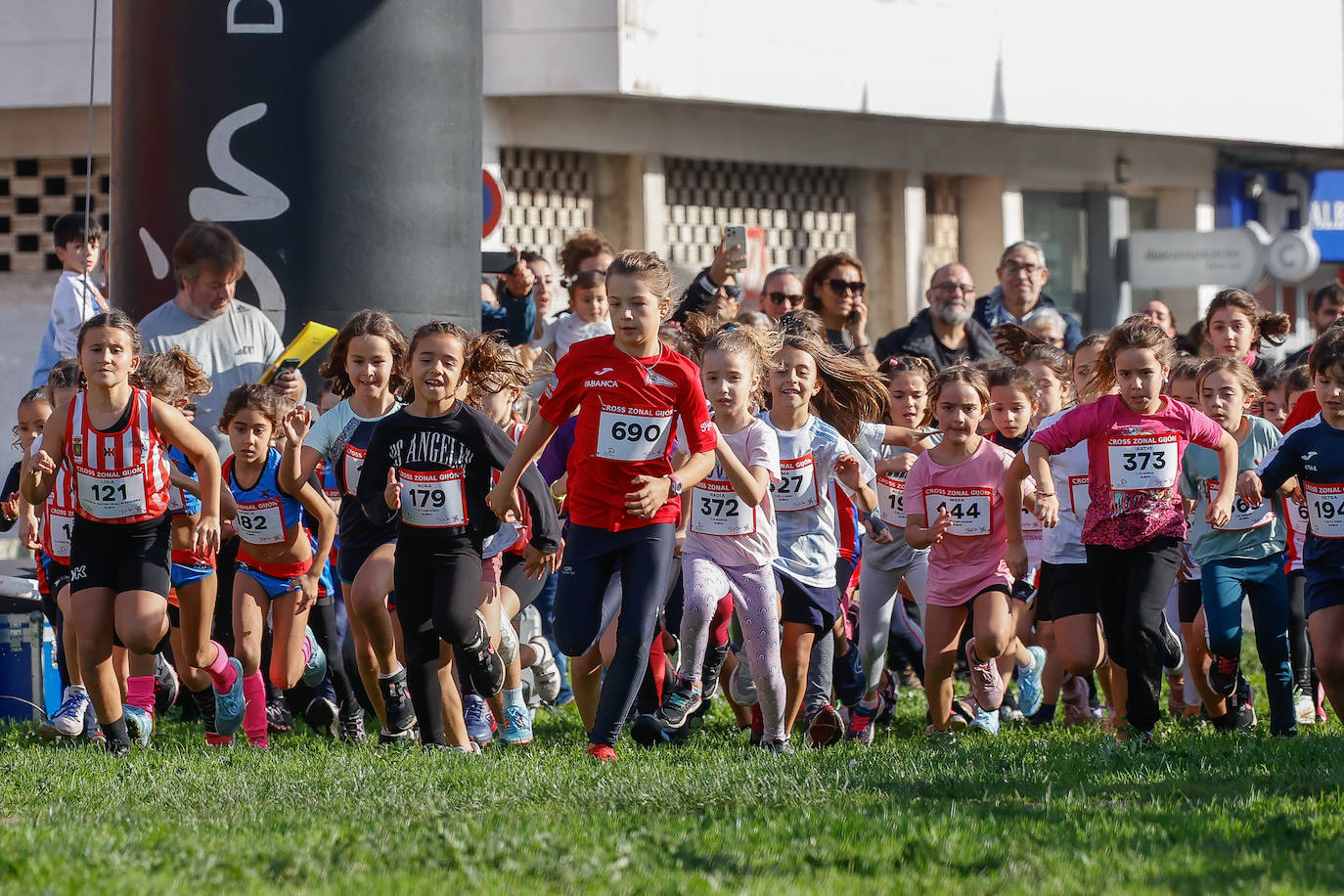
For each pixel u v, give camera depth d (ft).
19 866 36.99
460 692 62.59
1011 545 61.82
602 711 54.13
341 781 49.32
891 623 71.67
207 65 83.82
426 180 86.33
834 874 37.45
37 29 123.65
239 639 64.08
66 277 84.38
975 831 41.57
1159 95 151.33
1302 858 39.06
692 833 41.14
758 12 129.18
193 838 40.27
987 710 66.74
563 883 36.60
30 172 127.34
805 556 61.11
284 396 65.36
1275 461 59.82
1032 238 160.04
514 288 90.48
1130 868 38.06
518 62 123.85
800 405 61.36
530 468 56.59
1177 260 154.71
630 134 132.87
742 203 140.56
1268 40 158.51
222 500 63.36
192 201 84.17
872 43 135.13
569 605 53.83
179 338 76.23
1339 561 58.80
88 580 58.34
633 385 53.93
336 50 84.02
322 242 84.02
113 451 57.26
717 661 65.16
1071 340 99.60
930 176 152.66
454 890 35.78
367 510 55.88
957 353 89.71
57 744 61.46
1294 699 69.05
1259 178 171.73
